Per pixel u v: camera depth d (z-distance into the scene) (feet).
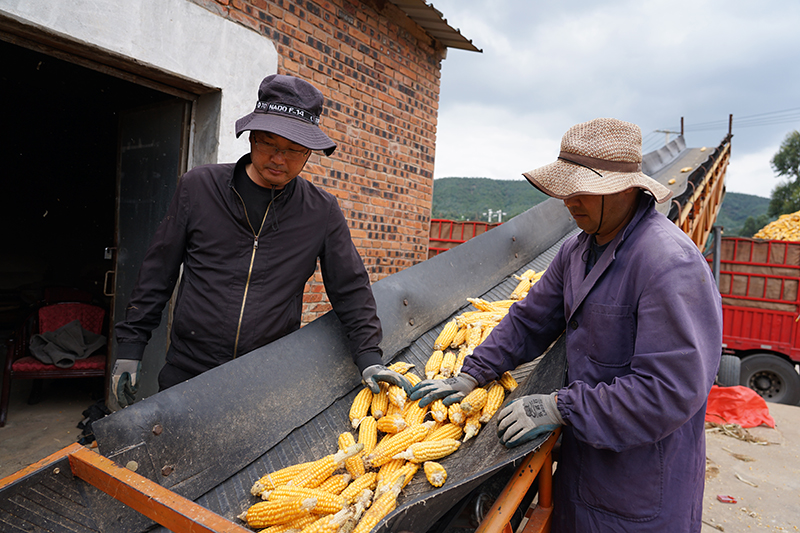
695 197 17.47
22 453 11.10
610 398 4.17
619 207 4.66
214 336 6.09
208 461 5.27
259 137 5.46
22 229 25.70
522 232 13.03
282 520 4.58
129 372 5.75
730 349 24.07
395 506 4.97
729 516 11.49
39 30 8.21
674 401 3.94
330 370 6.82
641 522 4.45
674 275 4.12
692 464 4.56
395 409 6.34
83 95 19.01
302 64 13.16
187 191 5.90
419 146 17.89
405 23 16.37
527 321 6.09
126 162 13.21
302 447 6.08
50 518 4.18
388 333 8.08
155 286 6.00
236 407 5.65
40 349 13.34
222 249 5.99
